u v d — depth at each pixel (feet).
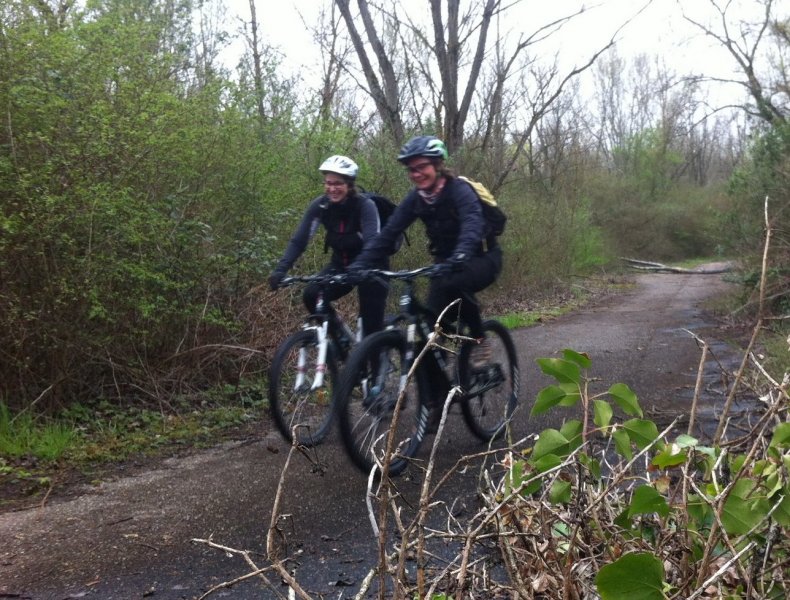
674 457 8.48
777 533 8.19
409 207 16.43
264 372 24.43
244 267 24.17
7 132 18.94
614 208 119.55
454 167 45.55
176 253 22.86
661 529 8.78
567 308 51.31
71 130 19.72
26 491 15.05
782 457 7.85
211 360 23.48
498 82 47.62
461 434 18.53
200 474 16.08
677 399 21.34
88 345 20.72
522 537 8.94
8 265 18.84
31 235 18.69
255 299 25.18
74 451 17.71
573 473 9.32
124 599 10.33
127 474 16.33
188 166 23.56
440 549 11.39
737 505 7.79
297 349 17.31
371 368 15.07
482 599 8.79
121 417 20.30
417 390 16.01
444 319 16.19
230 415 21.04
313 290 17.80
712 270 94.27
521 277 56.95
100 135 19.76
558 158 74.18
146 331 21.35
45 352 19.99
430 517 12.88
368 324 17.94
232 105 26.35
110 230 20.38
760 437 8.63
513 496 8.03
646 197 126.62
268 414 21.63
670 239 122.11
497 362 18.48
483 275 16.21
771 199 38.40
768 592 7.82
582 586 8.39
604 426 9.66
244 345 24.09
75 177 19.40
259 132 28.66
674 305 51.67
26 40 19.08
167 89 23.15
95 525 13.09
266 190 26.73
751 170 43.04
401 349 15.66
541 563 8.55
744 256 40.83
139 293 21.42
